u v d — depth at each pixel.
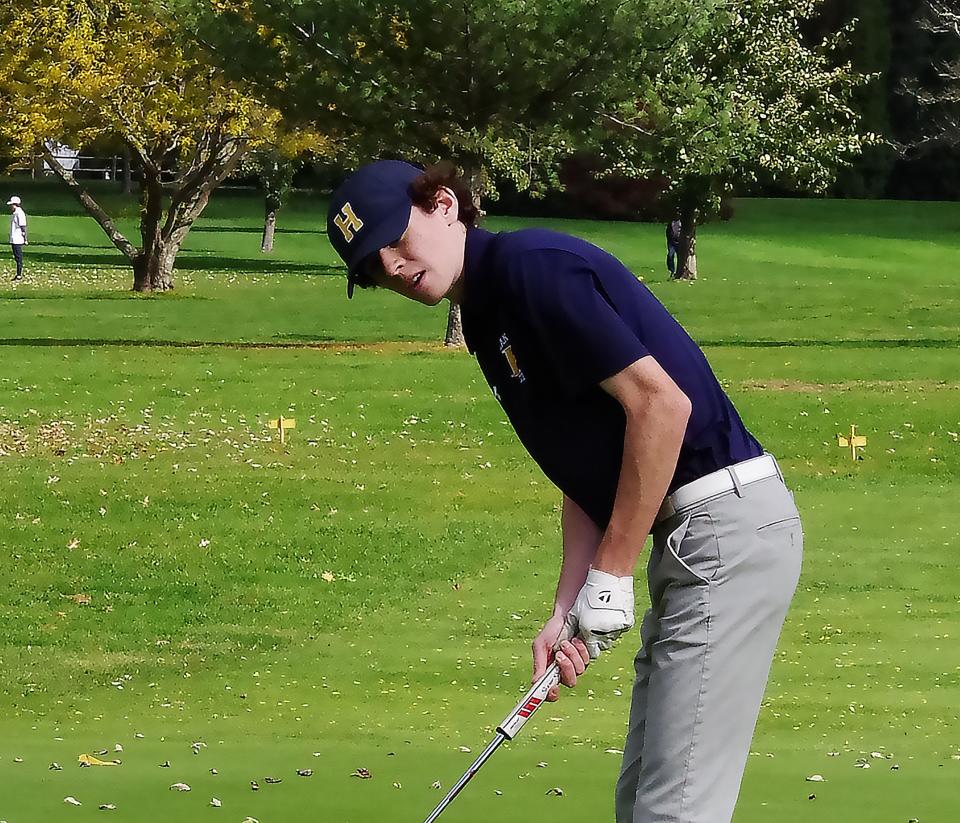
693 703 4.29
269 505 15.91
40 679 9.92
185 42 29.83
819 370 27.27
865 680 9.87
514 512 16.02
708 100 32.34
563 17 27.55
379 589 12.86
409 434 20.64
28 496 15.95
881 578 13.31
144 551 13.91
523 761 7.23
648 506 4.19
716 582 4.30
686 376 4.31
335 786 6.47
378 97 28.09
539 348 4.26
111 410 21.91
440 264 4.28
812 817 5.96
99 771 6.79
